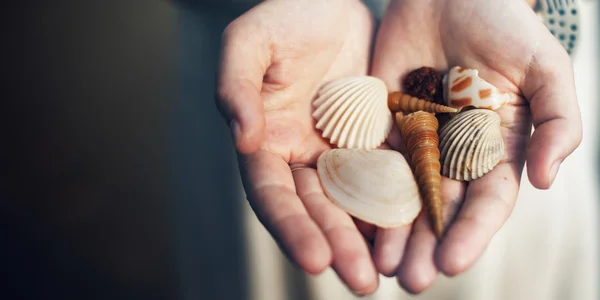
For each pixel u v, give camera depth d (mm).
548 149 301
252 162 298
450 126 329
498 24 334
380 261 282
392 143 353
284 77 342
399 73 374
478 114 325
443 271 274
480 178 308
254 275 404
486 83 335
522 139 329
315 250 266
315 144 344
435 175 309
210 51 481
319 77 363
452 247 275
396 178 310
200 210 427
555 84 318
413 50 371
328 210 288
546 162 299
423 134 320
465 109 342
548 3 415
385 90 363
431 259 276
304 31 341
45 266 398
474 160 312
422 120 326
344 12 371
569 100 314
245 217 424
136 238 415
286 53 338
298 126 344
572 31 418
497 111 336
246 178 297
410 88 365
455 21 351
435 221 287
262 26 328
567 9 415
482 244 281
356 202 301
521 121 334
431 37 364
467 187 311
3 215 412
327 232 280
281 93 345
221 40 323
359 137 347
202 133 456
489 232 285
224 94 298
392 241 287
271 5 339
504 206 295
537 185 303
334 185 308
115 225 418
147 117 460
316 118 348
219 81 305
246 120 287
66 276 393
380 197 302
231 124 292
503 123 335
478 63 348
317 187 304
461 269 273
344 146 345
